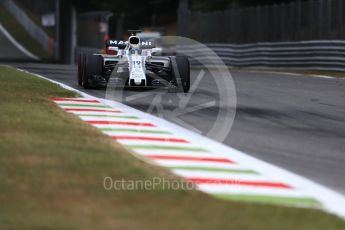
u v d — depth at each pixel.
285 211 19.53
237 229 17.50
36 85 49.53
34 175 21.53
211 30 134.88
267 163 27.16
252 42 119.19
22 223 17.16
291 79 74.12
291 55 97.31
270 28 113.69
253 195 21.78
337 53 86.75
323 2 97.75
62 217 17.83
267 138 33.09
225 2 196.75
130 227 17.33
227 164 26.36
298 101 49.88
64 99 43.44
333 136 34.41
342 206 21.20
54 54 173.50
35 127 29.50
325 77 77.88
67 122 32.22
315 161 28.19
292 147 31.00
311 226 18.23
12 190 19.92
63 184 20.84
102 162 23.78
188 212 18.91
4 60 144.00
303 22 104.06
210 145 30.36
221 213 18.92
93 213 18.34
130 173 22.70
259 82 68.31
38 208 18.50
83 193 20.12
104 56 50.81
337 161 28.38
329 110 44.97
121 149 26.98
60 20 163.75
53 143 26.30
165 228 17.39
